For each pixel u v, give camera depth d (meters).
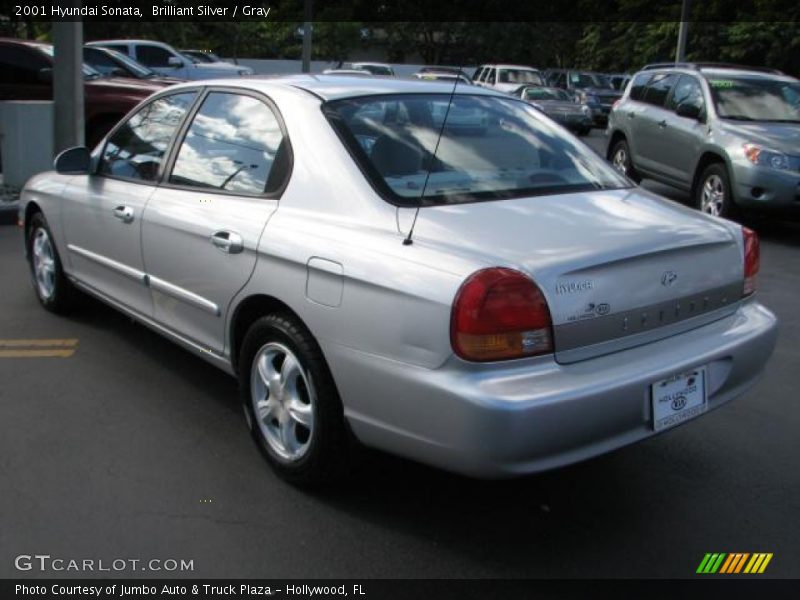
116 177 4.81
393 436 3.02
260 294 3.51
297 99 3.75
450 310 2.78
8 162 9.89
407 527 3.29
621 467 3.84
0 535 3.19
